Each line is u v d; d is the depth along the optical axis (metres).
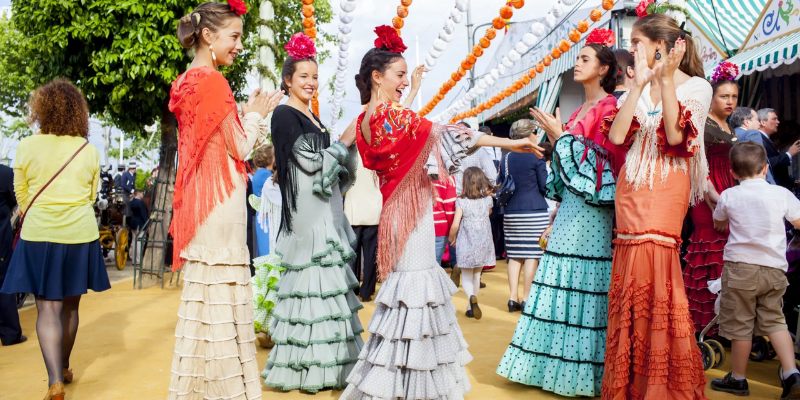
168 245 9.46
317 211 4.02
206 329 2.86
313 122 4.18
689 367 3.05
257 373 2.97
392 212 3.20
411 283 3.17
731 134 4.54
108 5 8.14
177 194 2.93
